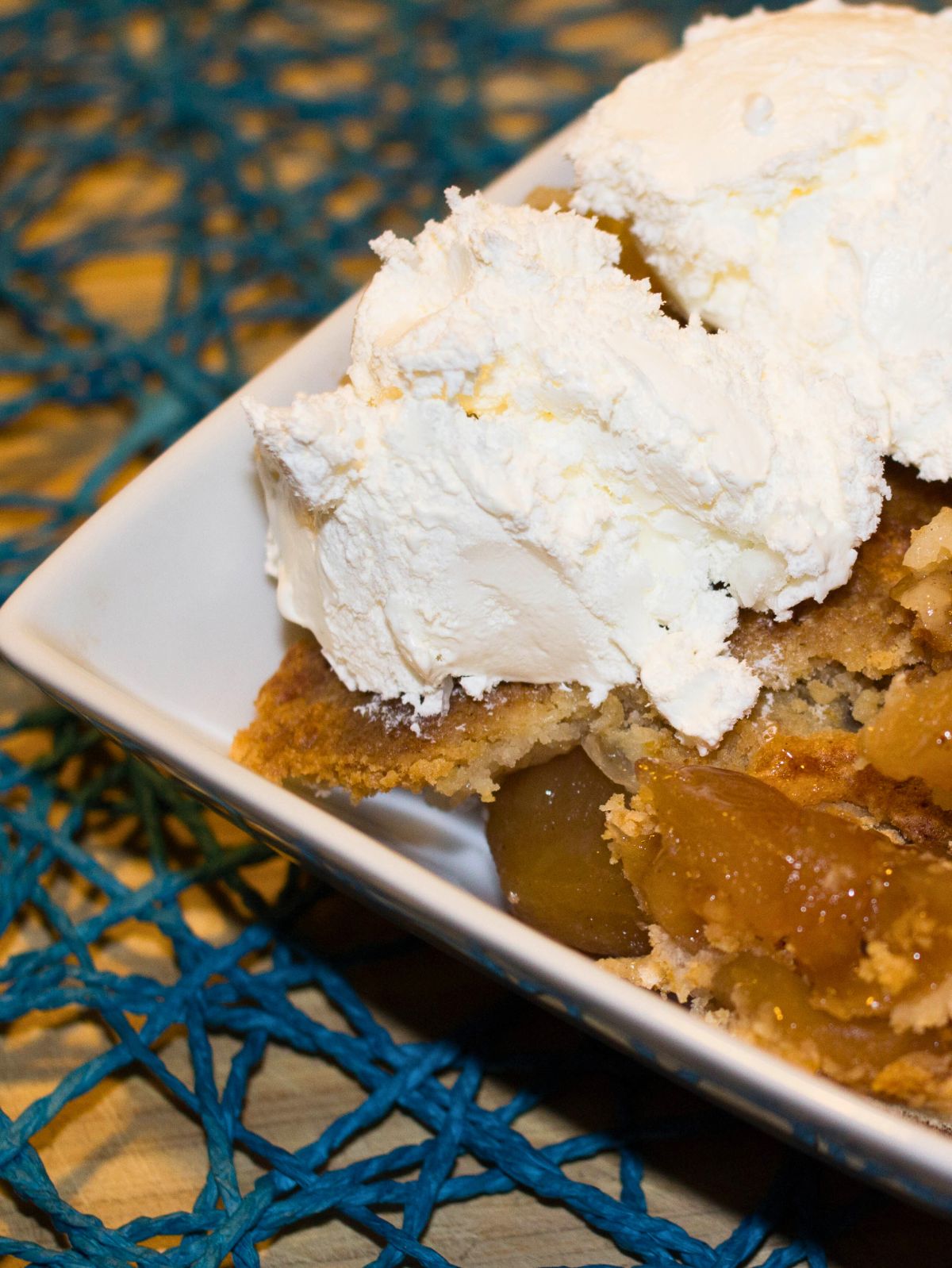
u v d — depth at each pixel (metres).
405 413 0.24
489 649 0.25
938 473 0.25
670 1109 0.26
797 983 0.24
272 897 0.28
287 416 0.24
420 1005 0.27
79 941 0.27
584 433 0.24
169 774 0.25
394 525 0.24
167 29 0.39
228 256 0.35
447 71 0.38
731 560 0.25
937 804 0.24
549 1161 0.25
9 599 0.26
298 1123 0.26
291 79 0.39
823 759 0.25
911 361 0.25
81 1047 0.27
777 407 0.25
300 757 0.26
